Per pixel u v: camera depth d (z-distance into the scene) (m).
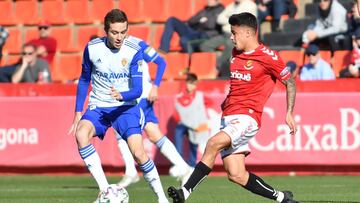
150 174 27.91
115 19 26.14
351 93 44.31
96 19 64.12
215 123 45.97
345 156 44.41
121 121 27.83
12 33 64.94
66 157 47.72
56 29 63.31
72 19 64.75
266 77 25.17
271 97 45.16
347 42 52.53
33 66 54.28
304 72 49.28
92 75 27.91
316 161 44.78
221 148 24.72
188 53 56.09
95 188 40.09
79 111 28.33
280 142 45.16
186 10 61.59
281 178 43.88
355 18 52.09
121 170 47.41
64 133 47.72
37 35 64.69
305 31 53.78
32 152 48.25
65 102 47.69
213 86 47.66
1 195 36.75
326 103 44.59
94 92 27.91
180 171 36.81
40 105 48.03
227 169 25.45
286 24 56.59
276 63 24.89
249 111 25.03
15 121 48.47
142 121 28.23
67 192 38.00
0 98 48.59
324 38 52.97
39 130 48.09
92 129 27.44
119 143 38.09
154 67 55.88
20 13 66.56
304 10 58.22
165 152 36.66
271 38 55.94
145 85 36.06
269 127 45.25
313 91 46.22
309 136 44.84
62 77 59.97
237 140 24.77
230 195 35.31
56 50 61.09
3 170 49.28
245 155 25.67
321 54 52.53
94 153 27.09
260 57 24.95
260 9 55.69
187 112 45.59
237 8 53.69
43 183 43.41
